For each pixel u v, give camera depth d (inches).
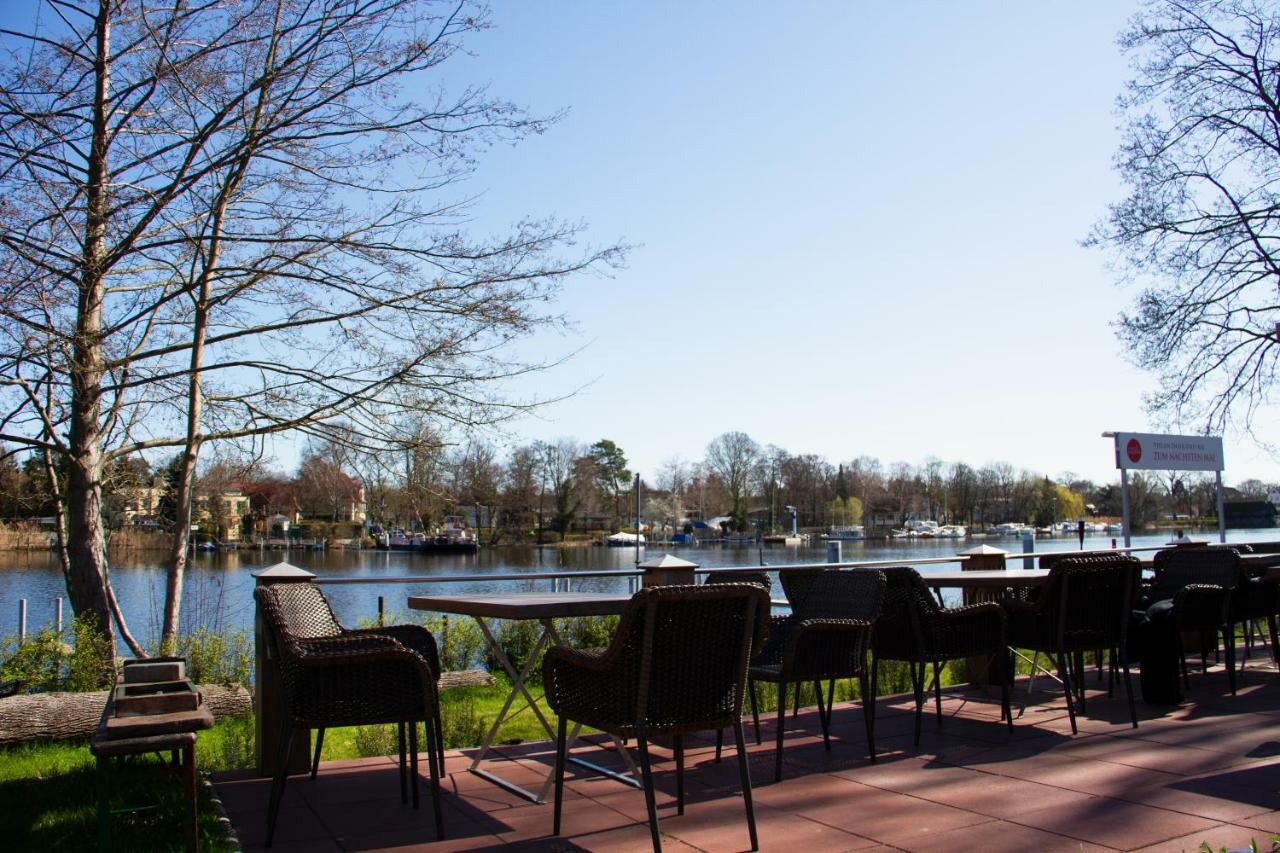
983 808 140.6
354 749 211.5
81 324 303.1
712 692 125.7
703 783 159.9
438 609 162.7
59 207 280.5
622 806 147.1
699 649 124.4
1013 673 239.1
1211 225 585.6
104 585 326.3
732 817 139.6
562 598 167.9
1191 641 282.7
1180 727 193.5
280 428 340.2
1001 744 182.5
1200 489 1457.9
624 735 121.3
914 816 137.6
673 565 215.6
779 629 198.8
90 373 303.1
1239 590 243.8
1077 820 133.3
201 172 294.0
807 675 164.2
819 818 138.1
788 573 213.9
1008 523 3329.2
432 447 347.9
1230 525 1341.0
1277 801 139.8
